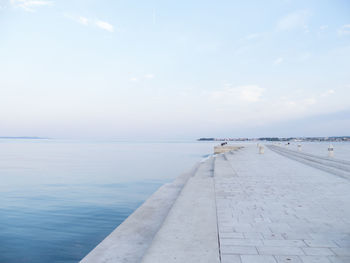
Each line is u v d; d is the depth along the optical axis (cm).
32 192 1845
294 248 378
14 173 2922
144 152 8462
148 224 565
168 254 341
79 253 844
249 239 415
